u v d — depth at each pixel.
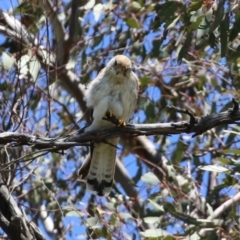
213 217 11.49
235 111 8.71
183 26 10.41
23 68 11.80
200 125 8.79
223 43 9.80
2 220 10.23
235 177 11.20
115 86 10.63
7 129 11.11
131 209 11.98
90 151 10.75
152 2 13.55
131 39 13.76
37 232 10.53
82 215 11.41
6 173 10.77
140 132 9.08
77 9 13.86
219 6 9.77
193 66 13.62
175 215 11.16
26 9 12.93
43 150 8.95
